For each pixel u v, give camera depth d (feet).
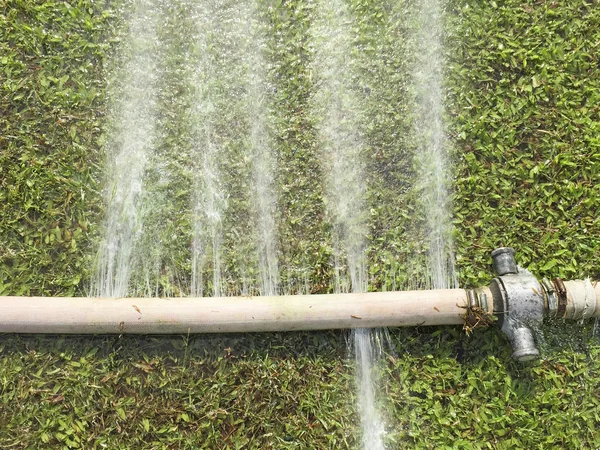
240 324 3.53
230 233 3.81
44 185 3.79
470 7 4.07
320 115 3.96
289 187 3.87
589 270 3.76
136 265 3.75
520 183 3.87
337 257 3.80
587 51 4.01
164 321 3.51
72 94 3.91
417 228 3.84
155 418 3.56
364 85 4.00
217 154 3.90
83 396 3.55
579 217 3.84
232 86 3.99
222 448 3.54
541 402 3.59
